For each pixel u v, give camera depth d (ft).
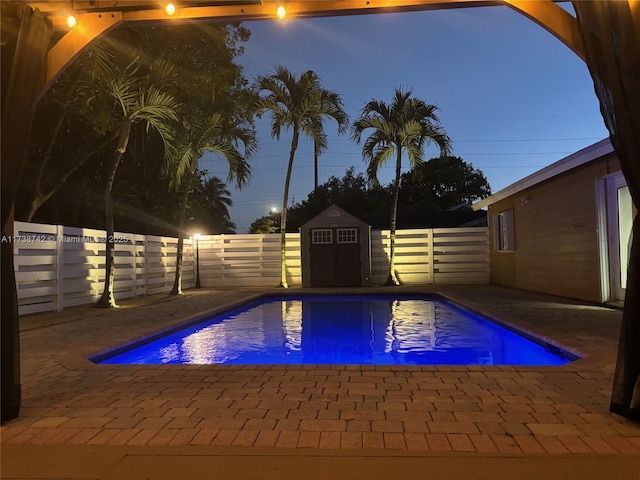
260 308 39.68
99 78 31.60
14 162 12.00
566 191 35.35
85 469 9.05
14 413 11.63
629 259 11.36
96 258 37.19
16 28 12.30
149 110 34.73
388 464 9.08
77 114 39.40
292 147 52.29
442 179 107.14
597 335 20.94
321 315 35.55
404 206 102.47
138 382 14.90
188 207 60.49
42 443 10.23
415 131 48.91
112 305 34.83
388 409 12.07
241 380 14.94
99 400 13.10
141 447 9.97
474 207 57.72
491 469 8.82
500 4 13.03
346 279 53.88
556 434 10.35
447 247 54.13
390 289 47.52
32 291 30.76
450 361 21.11
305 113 50.06
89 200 50.88
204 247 56.80
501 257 50.31
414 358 21.81
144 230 58.08
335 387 14.06
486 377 14.96
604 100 11.25
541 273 40.22
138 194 53.11
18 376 11.89
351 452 9.60
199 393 13.64
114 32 29.01
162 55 37.55
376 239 55.06
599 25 11.12
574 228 34.17
